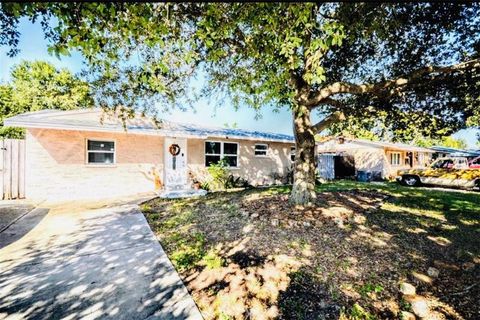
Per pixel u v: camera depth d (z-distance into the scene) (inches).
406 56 220.2
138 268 137.8
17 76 788.6
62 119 358.6
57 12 86.7
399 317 100.3
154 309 102.0
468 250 152.3
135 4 90.9
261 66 139.0
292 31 110.2
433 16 182.4
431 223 203.0
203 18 111.9
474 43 197.3
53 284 120.1
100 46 104.1
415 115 263.6
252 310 104.1
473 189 462.6
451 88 222.7
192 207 285.3
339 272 132.9
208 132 471.5
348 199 287.6
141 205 304.8
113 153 390.9
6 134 716.7
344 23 129.5
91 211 269.9
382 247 159.3
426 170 522.9
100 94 193.9
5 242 175.8
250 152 548.4
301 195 239.3
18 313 97.9
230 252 159.0
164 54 152.2
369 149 786.8
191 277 130.6
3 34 127.8
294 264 141.1
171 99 225.0
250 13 105.6
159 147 431.8
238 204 276.5
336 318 100.0
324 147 910.4
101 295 111.3
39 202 313.4
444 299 109.6
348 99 276.1
